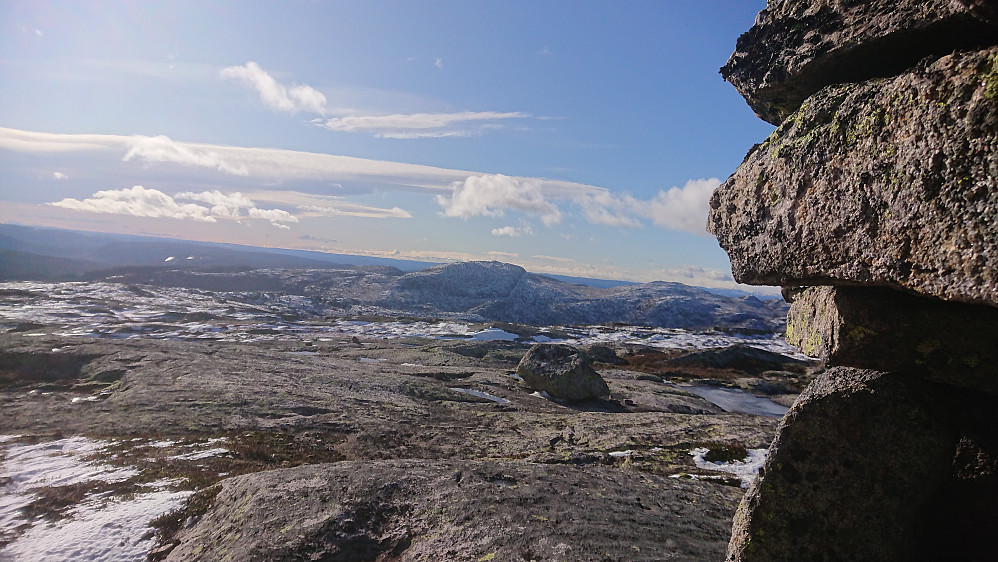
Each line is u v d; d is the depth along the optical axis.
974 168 2.87
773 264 4.56
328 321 100.81
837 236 3.85
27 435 20.38
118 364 34.41
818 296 5.10
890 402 4.35
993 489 3.98
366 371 41.28
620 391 41.22
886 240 3.44
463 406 31.19
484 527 10.46
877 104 3.51
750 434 23.14
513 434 24.47
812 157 4.02
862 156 3.60
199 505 12.98
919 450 4.28
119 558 10.92
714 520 12.33
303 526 10.46
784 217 4.36
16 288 101.38
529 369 38.59
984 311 3.65
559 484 13.55
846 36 4.05
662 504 13.08
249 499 12.15
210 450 18.92
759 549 4.68
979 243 2.82
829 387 4.65
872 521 4.38
